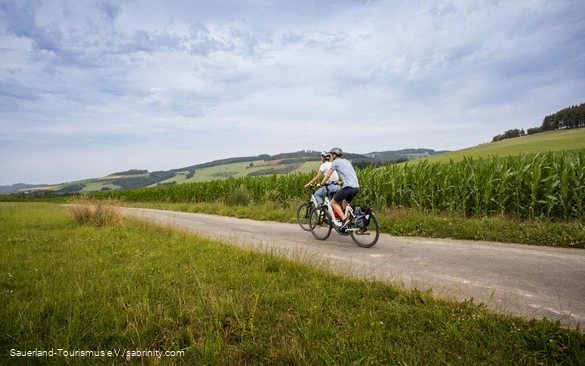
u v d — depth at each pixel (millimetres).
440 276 4438
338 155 7086
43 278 4281
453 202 9781
